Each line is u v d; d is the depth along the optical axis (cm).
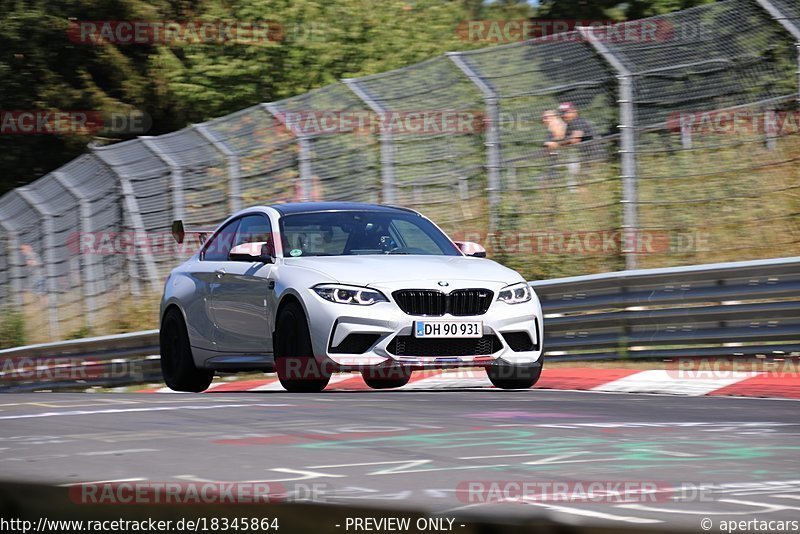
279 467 1419
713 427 1845
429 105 4706
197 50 8956
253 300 3078
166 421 1988
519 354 2894
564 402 2362
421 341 2786
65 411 2205
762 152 4125
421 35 8994
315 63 8762
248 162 5212
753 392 2834
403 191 4781
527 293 2956
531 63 4475
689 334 3534
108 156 5925
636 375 3269
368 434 1762
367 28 8900
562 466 1412
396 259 2972
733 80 4038
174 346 3494
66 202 6269
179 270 3538
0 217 6875
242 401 2403
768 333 3384
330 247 3112
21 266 6706
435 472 1363
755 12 3988
